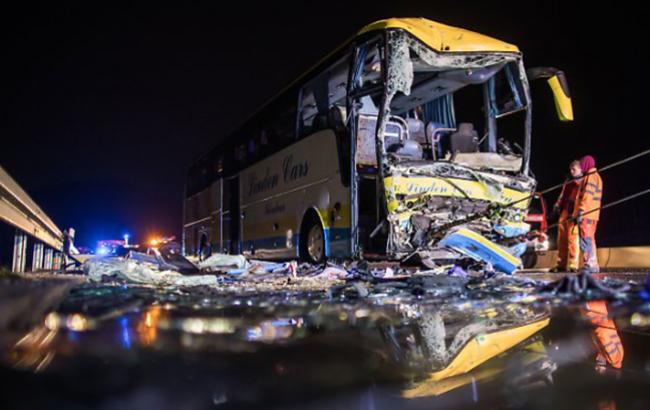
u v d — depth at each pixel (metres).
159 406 1.75
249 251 13.69
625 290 4.06
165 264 8.05
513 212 8.77
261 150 13.27
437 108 10.52
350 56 9.11
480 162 8.85
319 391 1.91
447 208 8.25
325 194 9.90
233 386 1.96
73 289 4.62
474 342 2.68
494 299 3.97
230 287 5.60
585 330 2.89
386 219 8.02
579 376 2.12
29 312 3.24
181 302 3.93
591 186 8.49
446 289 4.65
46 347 2.40
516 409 1.83
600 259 11.19
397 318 3.24
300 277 7.58
